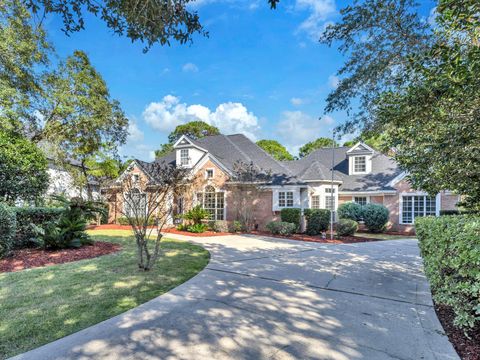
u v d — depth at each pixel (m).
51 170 18.12
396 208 18.70
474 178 3.89
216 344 3.52
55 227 9.41
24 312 4.41
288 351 3.37
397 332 3.87
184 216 16.89
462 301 3.44
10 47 12.69
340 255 9.67
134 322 4.11
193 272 6.98
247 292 5.52
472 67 2.76
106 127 17.66
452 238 3.78
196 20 4.84
